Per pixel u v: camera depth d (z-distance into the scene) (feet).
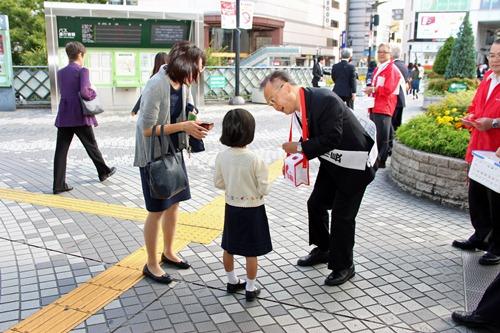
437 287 11.81
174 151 11.28
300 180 11.46
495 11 156.25
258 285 11.94
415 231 15.55
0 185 20.47
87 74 19.13
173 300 11.14
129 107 44.29
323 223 12.75
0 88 44.50
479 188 13.48
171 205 11.91
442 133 19.42
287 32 166.71
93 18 41.01
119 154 27.09
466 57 51.62
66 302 10.94
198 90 47.26
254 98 54.80
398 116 29.73
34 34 72.18
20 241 14.55
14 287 11.69
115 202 18.31
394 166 21.61
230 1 50.85
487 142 13.05
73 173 22.67
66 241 14.55
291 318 10.44
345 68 34.81
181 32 43.73
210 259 13.37
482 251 13.92
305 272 12.67
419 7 165.27
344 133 11.07
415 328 10.04
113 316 10.41
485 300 9.84
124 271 12.52
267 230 11.10
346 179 11.34
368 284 11.98
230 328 10.04
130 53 42.98
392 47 29.04
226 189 10.95
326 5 200.85
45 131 34.19
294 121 11.75
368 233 15.35
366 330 9.98
